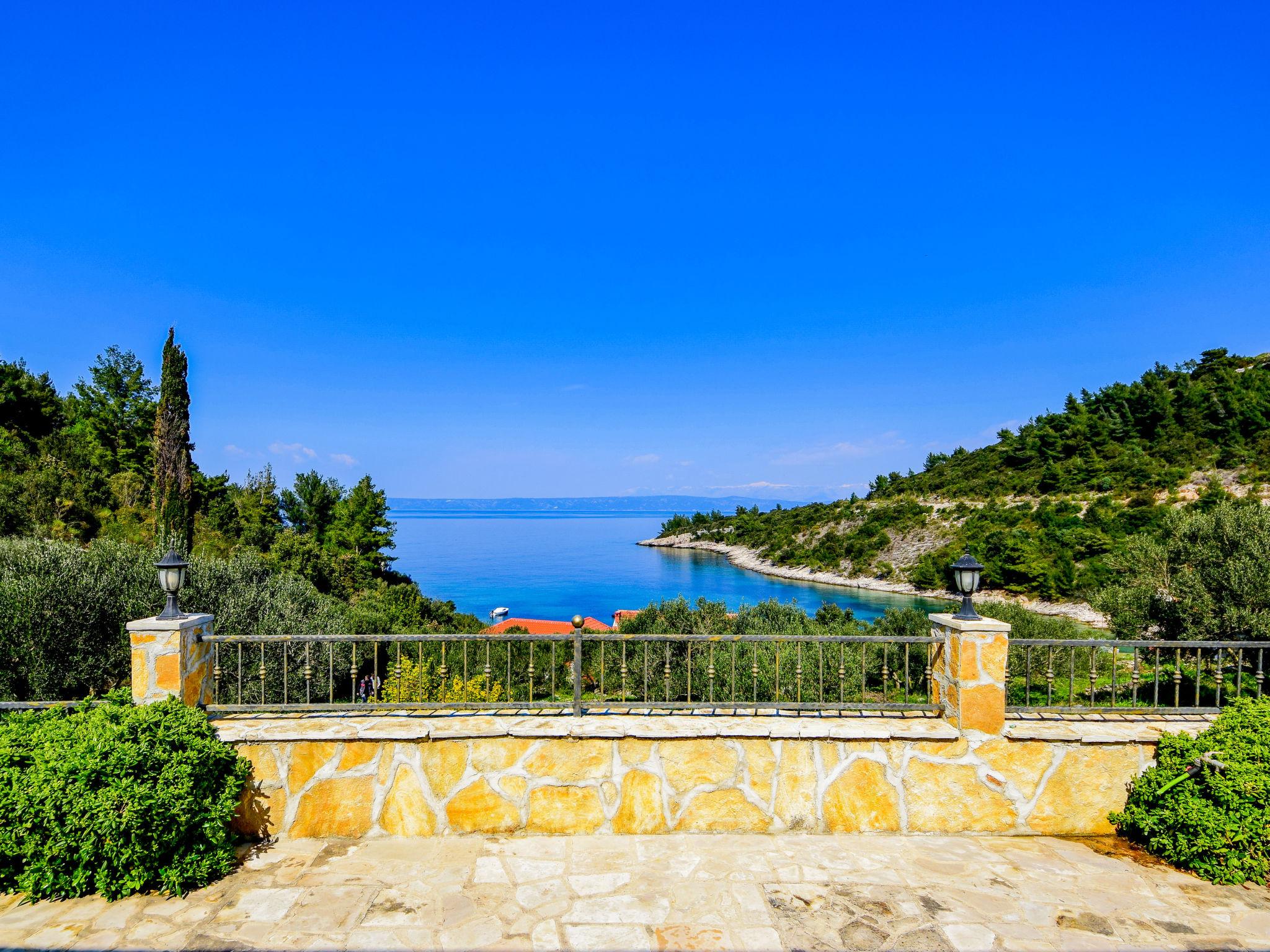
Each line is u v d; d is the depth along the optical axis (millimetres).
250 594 14648
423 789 5117
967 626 5309
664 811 5176
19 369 39969
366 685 14852
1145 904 4246
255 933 3848
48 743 4344
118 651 12062
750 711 5699
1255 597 12859
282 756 5062
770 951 3713
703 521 128375
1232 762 4746
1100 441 60125
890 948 3756
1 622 11195
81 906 4109
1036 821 5277
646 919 4027
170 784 4289
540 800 5148
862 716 5590
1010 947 3770
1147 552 14773
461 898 4250
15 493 27609
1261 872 4457
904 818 5242
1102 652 15000
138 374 45719
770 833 5188
